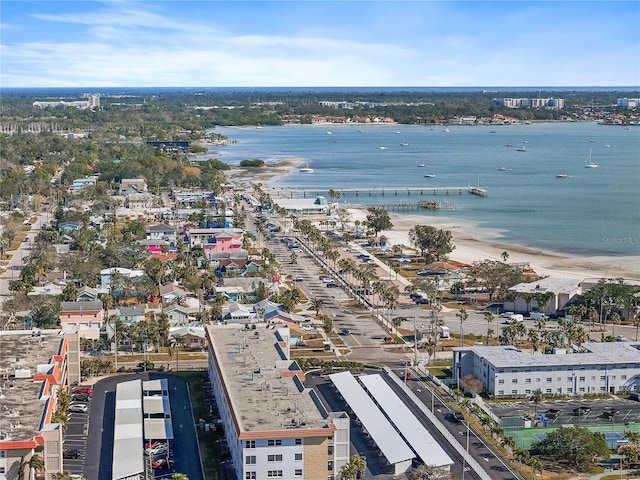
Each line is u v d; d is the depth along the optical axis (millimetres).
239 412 159750
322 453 153125
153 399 199875
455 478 161375
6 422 155375
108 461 169125
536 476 164625
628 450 169500
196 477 161500
